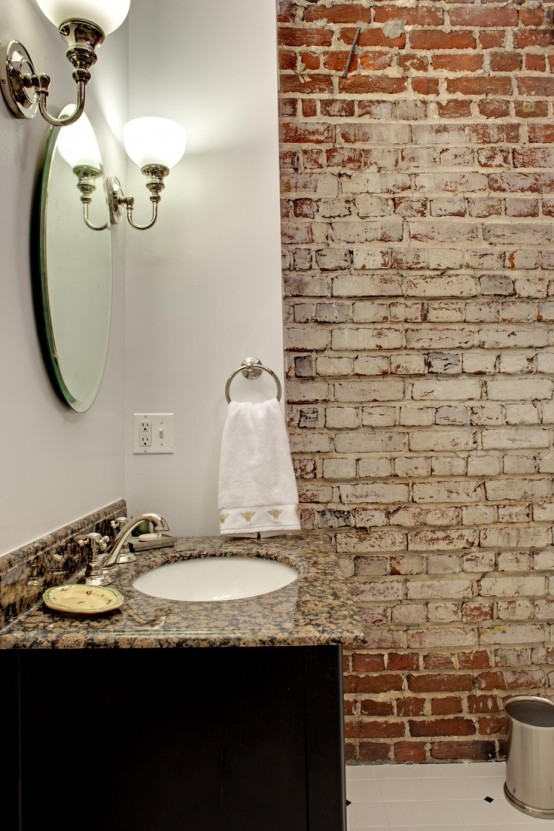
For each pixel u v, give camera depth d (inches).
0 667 31.3
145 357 58.8
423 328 69.7
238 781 31.1
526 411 69.7
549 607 68.9
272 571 48.9
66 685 31.4
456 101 70.6
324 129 70.1
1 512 32.9
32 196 37.5
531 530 69.2
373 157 70.3
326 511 68.8
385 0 70.5
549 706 64.2
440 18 70.7
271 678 31.4
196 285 59.3
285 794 31.0
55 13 34.8
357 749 67.4
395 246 69.9
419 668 68.1
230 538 54.9
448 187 70.4
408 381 69.5
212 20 61.4
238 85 60.8
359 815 57.9
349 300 69.5
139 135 53.2
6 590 32.0
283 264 69.4
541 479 69.4
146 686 31.4
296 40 70.3
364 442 69.2
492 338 69.9
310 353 69.3
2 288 33.5
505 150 70.7
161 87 60.8
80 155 45.3
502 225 70.4
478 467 69.2
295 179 69.9
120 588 39.4
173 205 59.8
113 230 55.4
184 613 34.2
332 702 31.3
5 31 33.9
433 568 68.8
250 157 60.3
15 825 30.8
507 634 68.6
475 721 67.9
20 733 31.1
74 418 44.6
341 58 70.3
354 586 68.6
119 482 56.5
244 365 57.9
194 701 31.4
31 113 36.2
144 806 31.0
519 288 70.1
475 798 60.7
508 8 70.9
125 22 60.4
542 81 71.1
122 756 31.1
